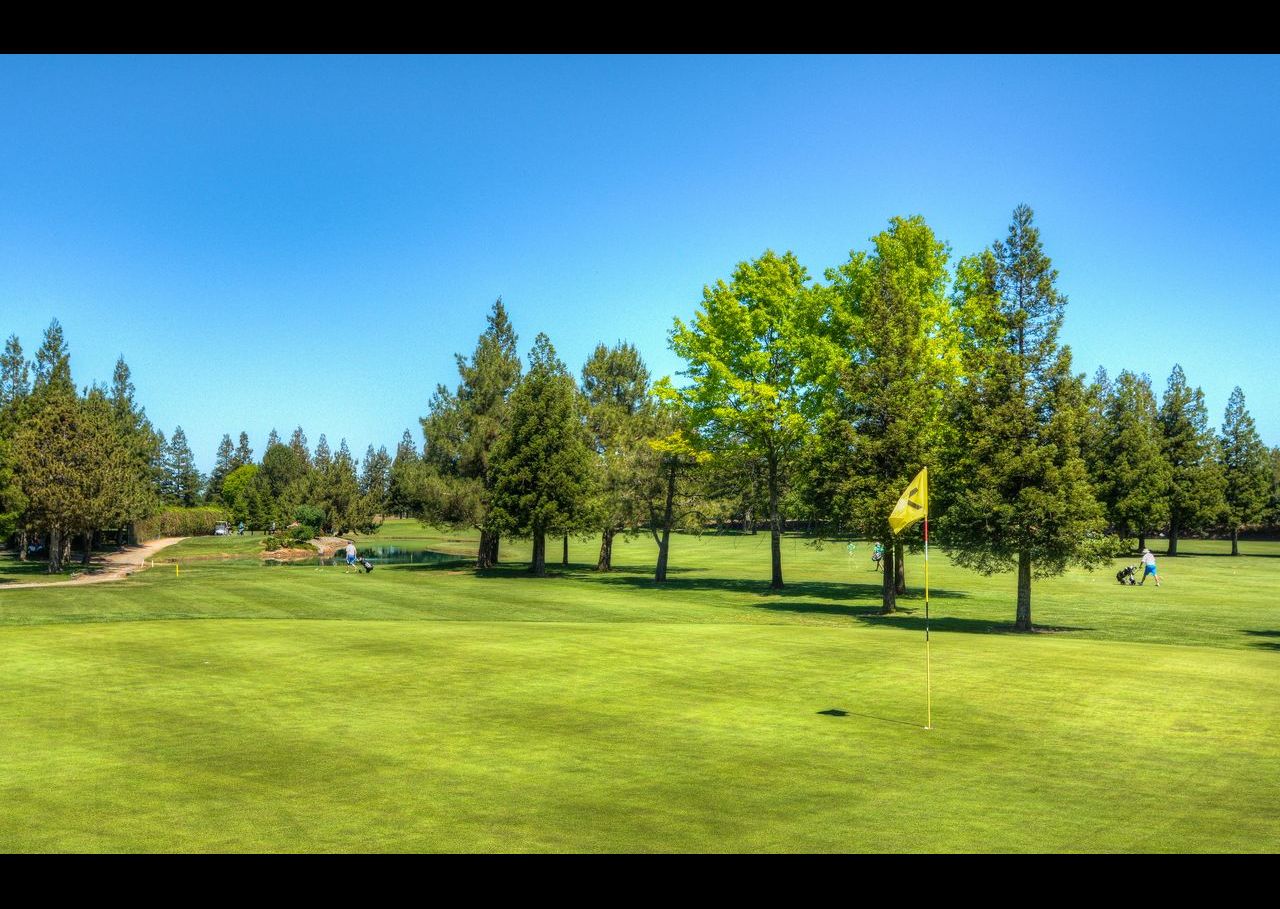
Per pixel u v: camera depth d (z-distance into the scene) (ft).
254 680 58.95
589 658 67.72
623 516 181.16
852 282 139.64
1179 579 175.52
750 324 146.20
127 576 172.96
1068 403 100.78
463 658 67.41
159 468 376.07
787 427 141.59
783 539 371.97
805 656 69.10
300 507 367.86
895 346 116.26
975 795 36.11
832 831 31.83
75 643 74.28
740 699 53.88
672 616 112.37
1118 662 67.15
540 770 39.22
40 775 38.01
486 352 205.98
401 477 201.98
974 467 103.86
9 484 155.02
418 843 30.37
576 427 188.96
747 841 30.76
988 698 54.49
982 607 125.49
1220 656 70.69
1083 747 43.62
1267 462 309.83
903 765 40.40
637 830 31.81
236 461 617.62
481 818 32.99
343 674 61.11
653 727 47.03
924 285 137.90
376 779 37.73
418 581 161.99
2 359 266.16
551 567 209.05
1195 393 295.28
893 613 117.08
